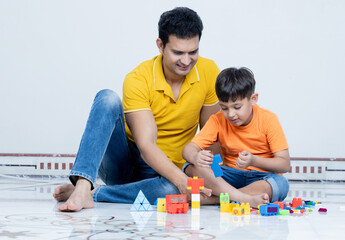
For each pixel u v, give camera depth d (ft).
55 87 12.40
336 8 12.37
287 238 3.80
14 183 10.19
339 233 4.05
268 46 12.48
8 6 12.40
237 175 6.40
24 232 3.96
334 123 12.32
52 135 12.35
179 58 6.06
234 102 6.06
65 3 12.42
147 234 3.91
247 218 4.91
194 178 5.49
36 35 12.41
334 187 10.33
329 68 12.37
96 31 12.47
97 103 5.68
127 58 12.50
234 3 12.51
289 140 12.37
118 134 6.21
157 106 6.51
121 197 6.16
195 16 6.07
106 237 3.77
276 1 12.47
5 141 12.32
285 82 12.42
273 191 5.91
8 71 12.39
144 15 12.52
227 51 12.54
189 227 4.27
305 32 12.41
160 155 5.94
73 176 5.53
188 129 6.86
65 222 4.50
